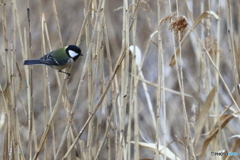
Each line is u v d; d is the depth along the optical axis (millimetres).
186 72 15781
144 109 15820
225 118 8570
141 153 15328
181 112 15148
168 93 15781
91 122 8336
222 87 15703
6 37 8125
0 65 16172
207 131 9930
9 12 19188
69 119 7473
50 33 19547
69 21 19969
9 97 8203
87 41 8375
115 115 8570
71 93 17328
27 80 8547
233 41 8336
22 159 8273
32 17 19344
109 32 19234
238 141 8289
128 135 8250
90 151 8336
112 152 14359
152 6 18000
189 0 12344
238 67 8648
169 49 15109
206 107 8648
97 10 7586
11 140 8156
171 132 14375
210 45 9617
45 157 8648
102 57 8484
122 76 8086
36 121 16750
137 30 18281
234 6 17141
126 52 7688
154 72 17516
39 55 18938
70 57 8906
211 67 15680
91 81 8406
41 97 17812
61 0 20094
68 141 8922
